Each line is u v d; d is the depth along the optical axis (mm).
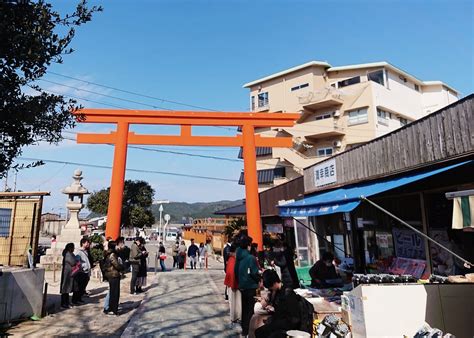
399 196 8023
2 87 2908
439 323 4309
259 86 41219
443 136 6082
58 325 7133
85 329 6887
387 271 8281
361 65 34844
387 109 30828
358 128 30312
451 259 6492
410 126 6973
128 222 31812
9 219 10523
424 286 4430
